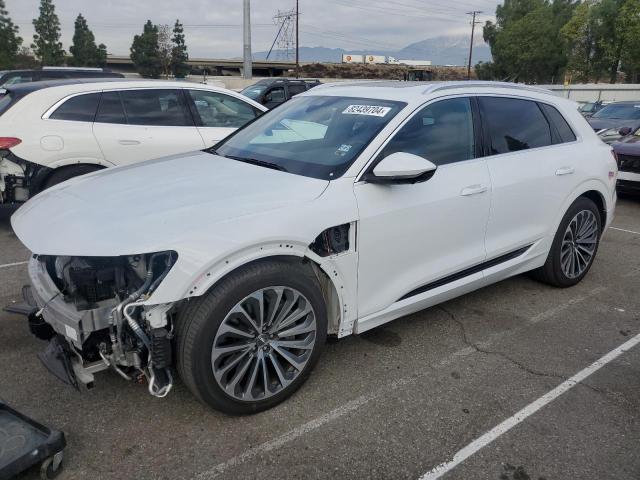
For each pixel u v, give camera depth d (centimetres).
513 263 408
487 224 376
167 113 632
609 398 308
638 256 572
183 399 297
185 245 244
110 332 249
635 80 4781
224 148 391
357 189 304
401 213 318
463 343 369
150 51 8031
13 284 454
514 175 388
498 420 286
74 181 337
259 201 278
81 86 595
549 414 292
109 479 239
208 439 266
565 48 5803
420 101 347
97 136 587
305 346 292
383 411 291
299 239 271
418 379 323
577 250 466
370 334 379
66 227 260
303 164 325
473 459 257
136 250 238
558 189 425
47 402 293
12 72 1120
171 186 301
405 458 256
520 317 412
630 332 392
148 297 241
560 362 347
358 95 377
